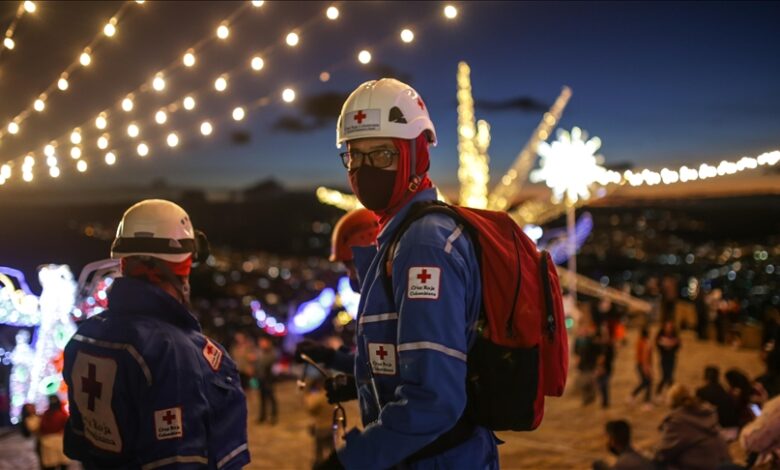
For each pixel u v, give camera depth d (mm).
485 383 1999
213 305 41031
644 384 11391
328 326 13156
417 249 1956
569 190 14117
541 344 2041
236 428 2449
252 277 67188
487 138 15242
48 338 6230
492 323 1992
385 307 2043
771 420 4391
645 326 11609
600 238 78188
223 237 143625
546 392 2096
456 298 1914
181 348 2328
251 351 13219
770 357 8000
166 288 2475
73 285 6203
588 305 16594
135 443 2285
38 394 6266
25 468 7344
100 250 6496
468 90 15242
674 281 17703
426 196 2162
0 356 6371
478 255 2023
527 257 2072
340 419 2434
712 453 5512
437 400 1832
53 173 5215
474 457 2043
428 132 2262
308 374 8477
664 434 5660
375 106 2125
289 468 8695
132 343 2283
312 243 141250
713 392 7020
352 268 3543
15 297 5988
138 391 2266
